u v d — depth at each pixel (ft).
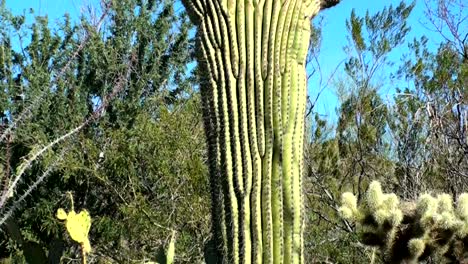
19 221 24.86
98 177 25.27
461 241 11.52
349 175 27.30
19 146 23.17
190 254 23.17
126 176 25.48
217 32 9.78
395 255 11.71
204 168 24.56
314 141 27.96
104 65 35.01
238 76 9.53
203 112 9.86
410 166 24.45
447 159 23.09
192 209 23.99
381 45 28.73
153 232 24.04
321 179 26.21
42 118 31.99
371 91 28.17
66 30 35.81
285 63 9.56
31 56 34.83
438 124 24.02
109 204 26.89
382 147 26.94
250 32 9.64
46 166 21.70
